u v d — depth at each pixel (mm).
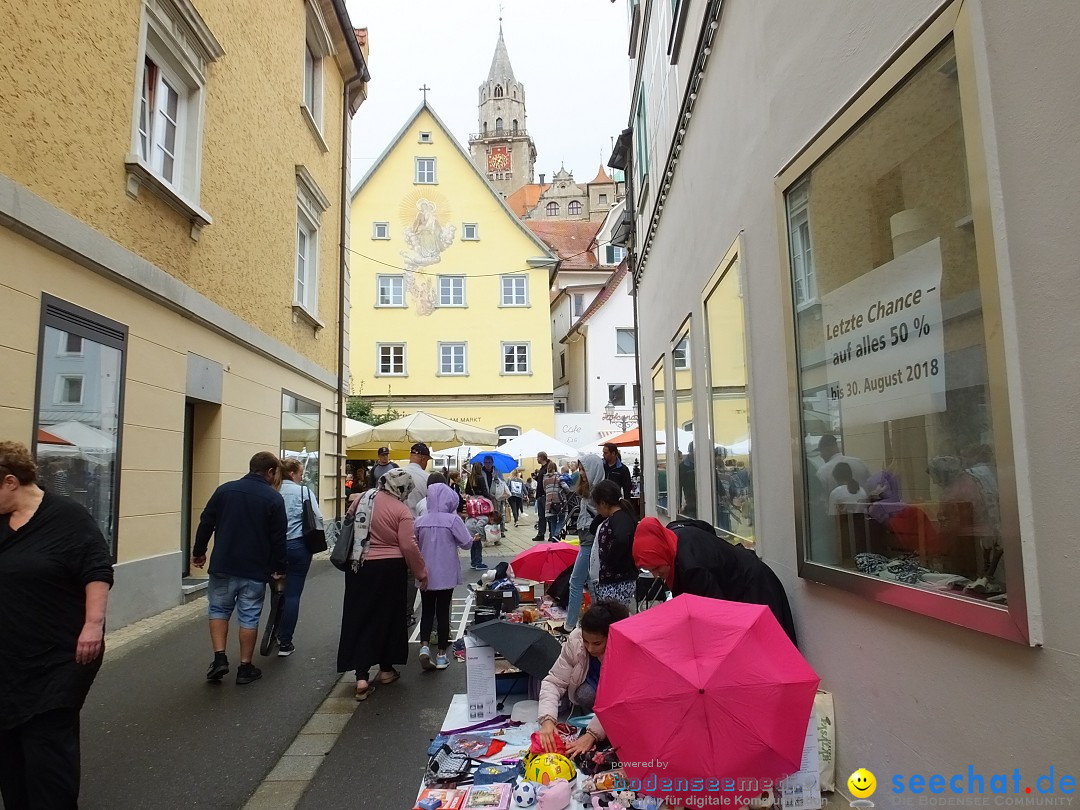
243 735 4516
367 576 5410
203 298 9148
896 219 2750
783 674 2688
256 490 5703
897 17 2674
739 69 4777
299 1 13359
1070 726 1871
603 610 3807
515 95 96750
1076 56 1843
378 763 4090
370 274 34125
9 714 2941
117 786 3793
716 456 5891
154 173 7648
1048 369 1955
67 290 6441
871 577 2900
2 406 5613
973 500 2303
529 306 34438
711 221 5902
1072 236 1865
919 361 2611
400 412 33562
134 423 7547
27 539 3098
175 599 8281
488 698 4152
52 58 6168
